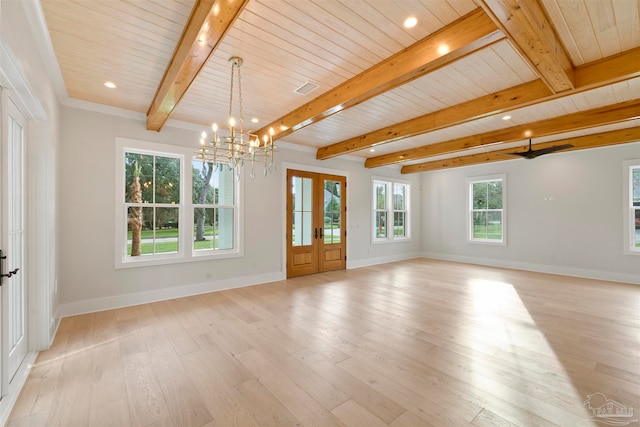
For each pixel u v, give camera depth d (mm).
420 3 1938
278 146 5523
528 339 2863
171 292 4230
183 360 2461
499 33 1977
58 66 2709
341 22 2127
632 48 2408
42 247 2613
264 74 2893
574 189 5910
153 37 2309
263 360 2465
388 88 2768
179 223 4359
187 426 1704
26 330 2494
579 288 4852
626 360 2445
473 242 7527
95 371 2281
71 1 1903
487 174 7258
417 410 1837
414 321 3357
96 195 3662
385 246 7691
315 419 1761
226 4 1714
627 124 4523
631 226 5297
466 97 3424
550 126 4148
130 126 3914
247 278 5035
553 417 1767
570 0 1880
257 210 5191
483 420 1744
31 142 2568
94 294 3646
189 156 4395
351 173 6879
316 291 4680
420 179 8688
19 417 1759
